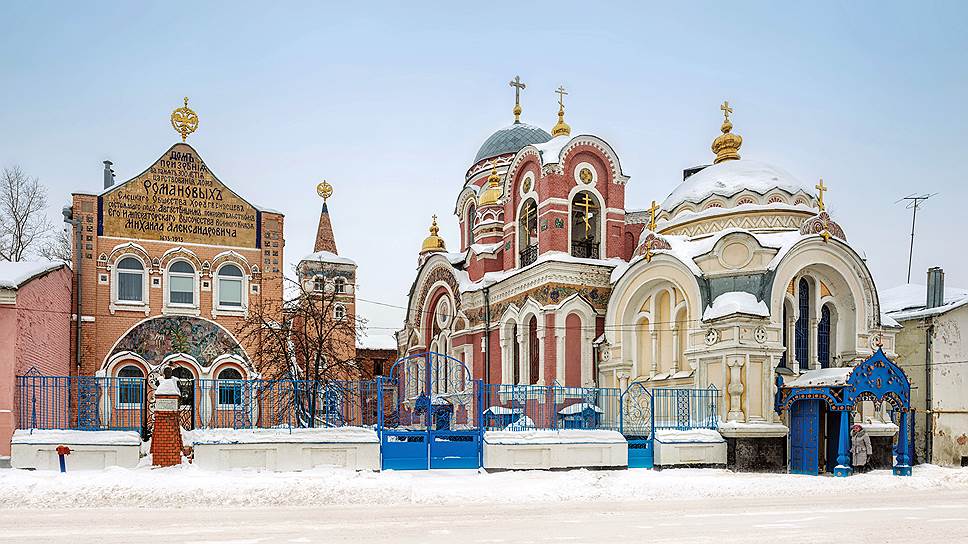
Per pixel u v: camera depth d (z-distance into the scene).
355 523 14.18
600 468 25.14
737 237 29.48
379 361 62.75
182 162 34.44
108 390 28.14
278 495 17.41
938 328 33.97
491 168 50.12
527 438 24.31
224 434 22.36
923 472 26.66
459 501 17.64
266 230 35.53
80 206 32.62
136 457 22.19
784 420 27.77
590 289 35.34
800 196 34.69
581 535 13.07
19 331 23.66
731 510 16.80
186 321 33.59
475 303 40.78
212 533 12.90
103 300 32.56
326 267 40.12
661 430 26.64
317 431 23.11
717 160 38.66
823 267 30.41
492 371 38.91
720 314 28.22
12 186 45.44
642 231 38.75
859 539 13.12
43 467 21.47
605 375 34.00
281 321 34.59
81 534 12.70
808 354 30.45
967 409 34.16
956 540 13.17
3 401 22.62
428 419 24.44
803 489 21.61
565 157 36.44
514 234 39.22
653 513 16.08
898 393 25.84
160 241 33.72
